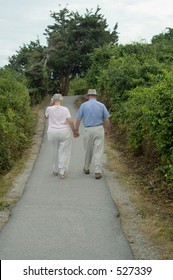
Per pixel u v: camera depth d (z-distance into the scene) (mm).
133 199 8031
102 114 9414
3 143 10727
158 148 8812
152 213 7234
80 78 44531
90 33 42938
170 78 8719
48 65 42469
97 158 9492
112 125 17984
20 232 6297
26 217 6953
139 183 9219
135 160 11289
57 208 7438
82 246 5809
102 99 23359
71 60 43312
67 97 36750
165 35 33156
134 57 20391
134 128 11281
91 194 8320
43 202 7793
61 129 9438
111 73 18781
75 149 13172
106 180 9430
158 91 8570
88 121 9414
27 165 11109
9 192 8562
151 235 6207
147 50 24281
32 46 42625
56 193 8383
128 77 17281
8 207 7543
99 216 7035
